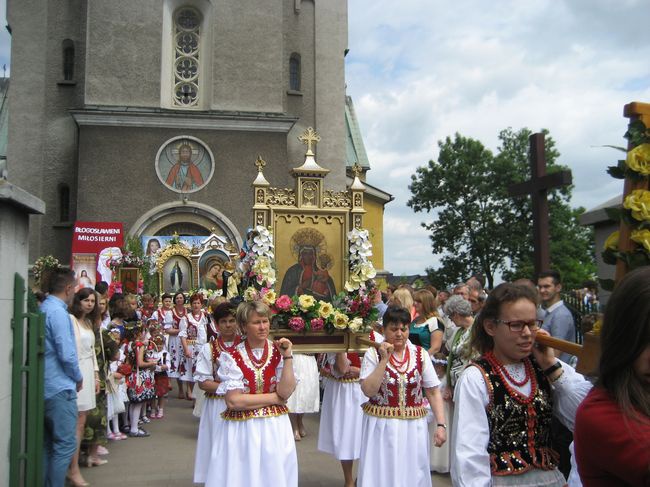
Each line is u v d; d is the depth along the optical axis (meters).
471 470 3.09
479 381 3.21
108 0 25.58
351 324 7.11
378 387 5.26
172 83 26.56
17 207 5.20
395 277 40.34
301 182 7.77
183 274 23.58
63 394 5.87
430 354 7.45
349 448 6.93
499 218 42.50
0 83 35.81
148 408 11.81
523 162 42.91
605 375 2.09
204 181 25.36
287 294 7.57
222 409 6.42
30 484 5.34
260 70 26.55
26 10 26.69
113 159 24.84
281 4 26.92
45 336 5.83
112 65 25.45
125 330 9.69
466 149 43.12
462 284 8.85
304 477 7.48
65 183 26.12
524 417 3.16
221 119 25.50
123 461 8.44
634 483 1.93
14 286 5.18
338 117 28.39
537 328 3.22
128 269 20.86
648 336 1.98
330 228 7.77
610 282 2.99
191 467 8.12
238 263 7.82
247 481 4.98
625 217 2.92
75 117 24.62
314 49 28.59
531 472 3.14
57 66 26.56
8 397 5.03
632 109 3.03
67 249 25.64
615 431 1.96
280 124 25.94
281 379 5.12
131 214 24.78
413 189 44.25
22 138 26.11
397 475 5.24
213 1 26.53
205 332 12.59
